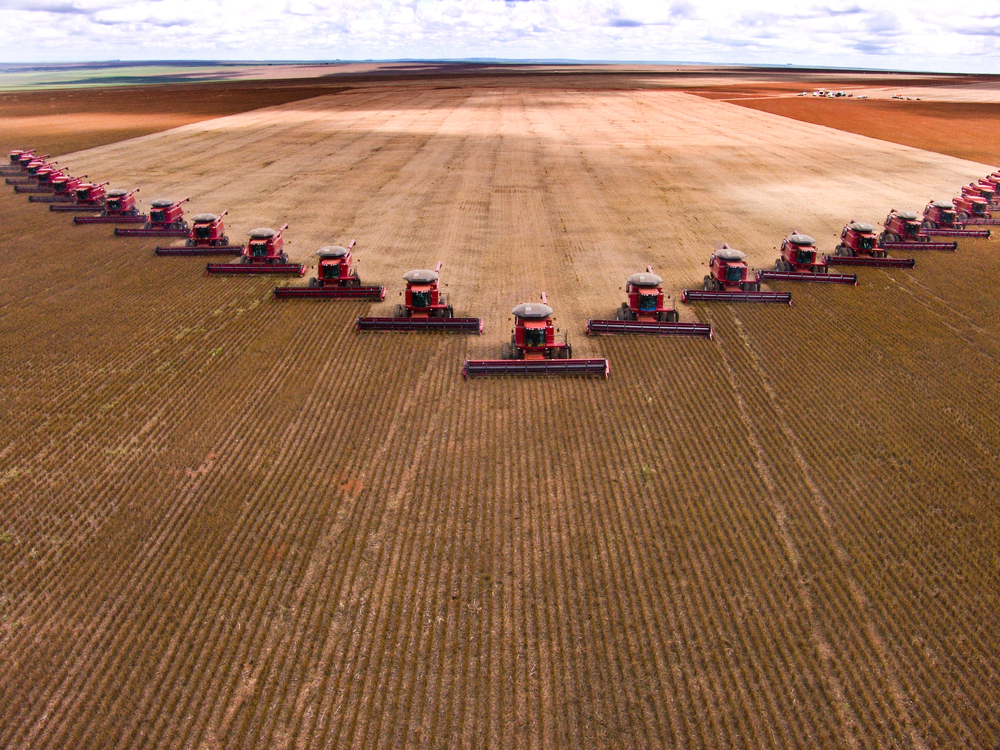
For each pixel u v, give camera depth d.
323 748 13.68
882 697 14.87
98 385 27.67
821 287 38.38
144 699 14.77
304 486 21.53
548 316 28.48
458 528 19.69
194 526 19.81
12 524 20.02
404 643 16.09
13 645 16.11
